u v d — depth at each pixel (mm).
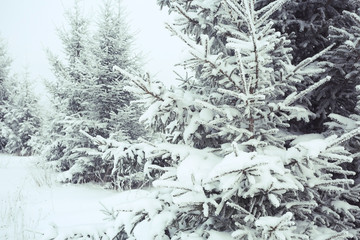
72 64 10781
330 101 3188
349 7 3371
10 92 18359
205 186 2004
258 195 2057
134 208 2385
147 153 2689
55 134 9641
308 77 2926
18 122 17031
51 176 9102
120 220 2740
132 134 8992
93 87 8695
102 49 9344
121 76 9242
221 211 2193
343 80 3082
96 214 5527
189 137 2586
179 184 1959
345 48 2723
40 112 17328
